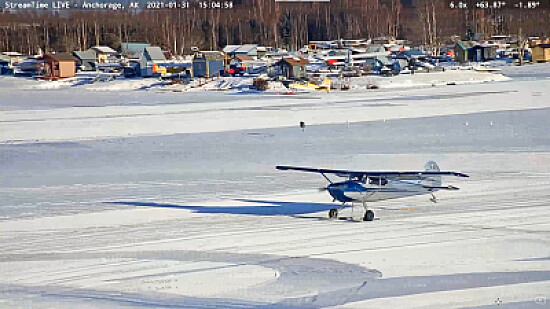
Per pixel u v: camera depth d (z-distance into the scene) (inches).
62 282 2063.2
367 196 2795.3
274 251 2347.4
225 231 2652.6
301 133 5856.3
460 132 5620.1
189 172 4094.5
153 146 5260.8
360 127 6161.4
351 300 1851.6
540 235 2463.1
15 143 5570.9
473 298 1850.4
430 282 1983.3
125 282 2048.5
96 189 3627.0
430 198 3191.4
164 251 2383.1
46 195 3479.3
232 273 2110.0
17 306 1863.9
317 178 3801.7
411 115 7042.3
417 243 2405.3
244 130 6151.6
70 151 5073.8
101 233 2667.3
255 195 3376.0
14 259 2325.3
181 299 1886.1
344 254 2290.8
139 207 3152.1
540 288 1915.6
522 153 4448.8
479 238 2444.6
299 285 1982.0
